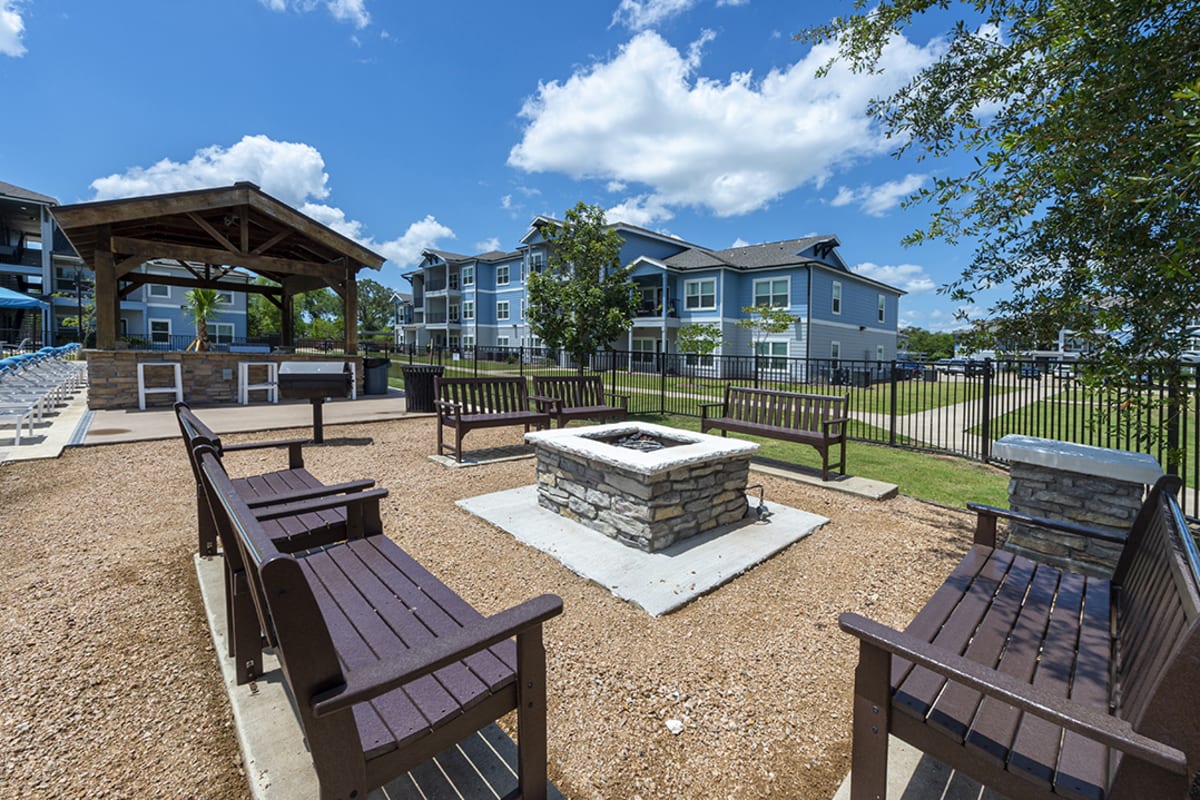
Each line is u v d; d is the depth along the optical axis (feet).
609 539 12.54
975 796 5.52
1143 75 7.91
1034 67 10.12
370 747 4.15
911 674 5.24
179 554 11.41
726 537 12.85
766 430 19.88
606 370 47.09
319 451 21.81
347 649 5.44
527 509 14.70
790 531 13.34
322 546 9.37
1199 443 9.54
